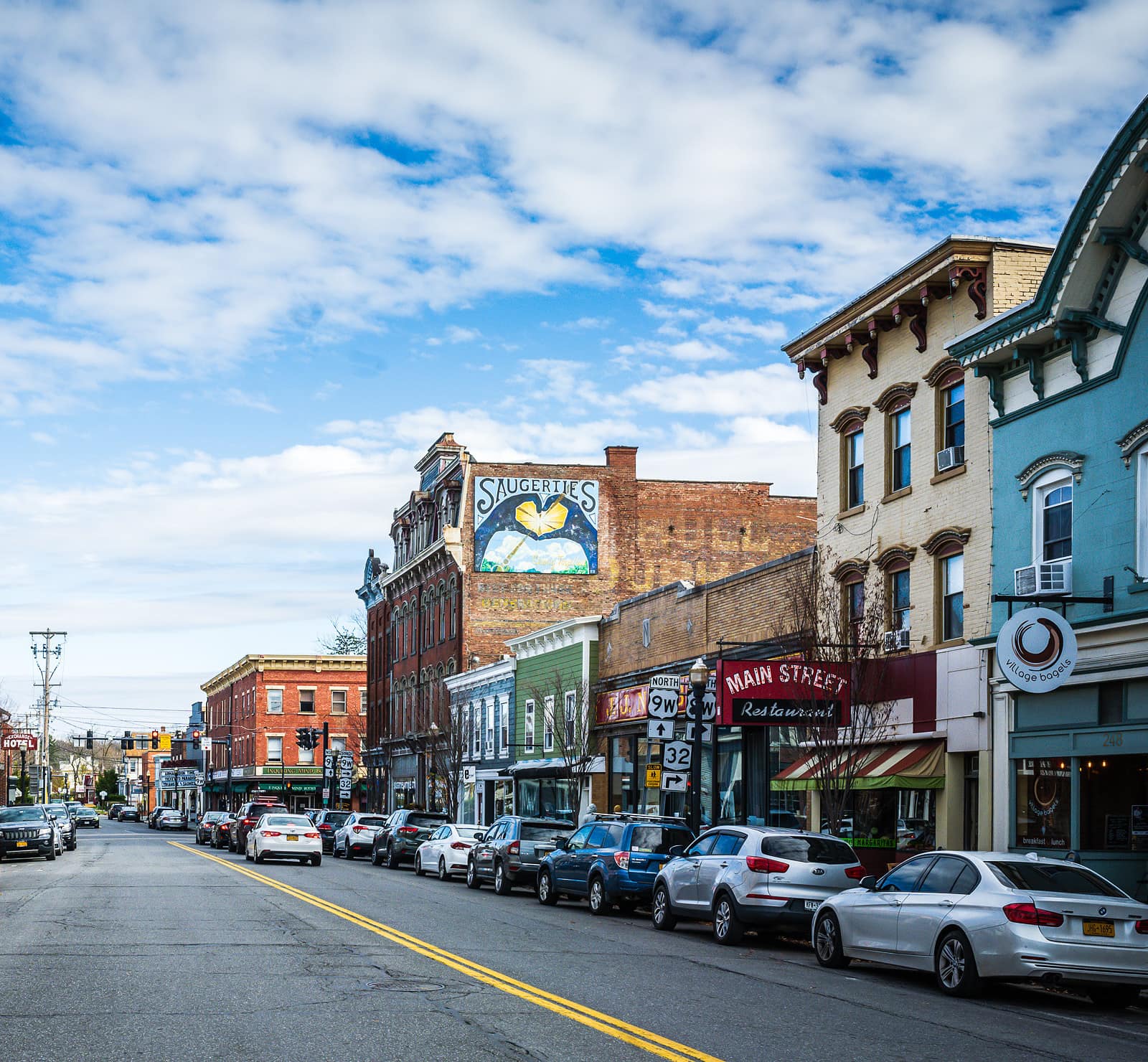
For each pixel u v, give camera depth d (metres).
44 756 105.69
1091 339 22.42
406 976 14.31
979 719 24.39
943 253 25.70
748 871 19.00
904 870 15.79
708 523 58.25
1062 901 13.65
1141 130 20.55
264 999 12.59
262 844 41.31
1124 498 21.33
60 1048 10.14
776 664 25.81
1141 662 20.56
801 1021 12.05
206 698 126.25
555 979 14.43
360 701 97.56
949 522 26.08
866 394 29.53
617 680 43.00
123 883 29.88
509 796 53.38
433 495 64.06
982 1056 10.61
